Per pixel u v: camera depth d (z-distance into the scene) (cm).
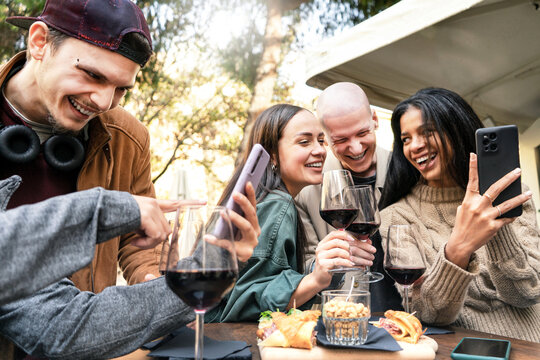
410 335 125
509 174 139
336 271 144
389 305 200
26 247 81
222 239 91
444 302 154
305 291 152
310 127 195
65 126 154
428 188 201
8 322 101
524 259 162
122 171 192
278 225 166
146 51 149
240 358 113
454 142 189
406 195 213
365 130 224
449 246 152
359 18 743
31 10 610
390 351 113
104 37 141
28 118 163
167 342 123
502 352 116
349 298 120
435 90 198
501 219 143
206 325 152
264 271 162
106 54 142
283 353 112
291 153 193
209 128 980
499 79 314
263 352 113
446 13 232
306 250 229
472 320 177
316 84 308
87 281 172
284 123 194
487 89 324
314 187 251
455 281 151
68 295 104
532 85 319
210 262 88
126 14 145
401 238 145
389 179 213
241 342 123
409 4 246
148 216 96
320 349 115
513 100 335
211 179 990
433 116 188
